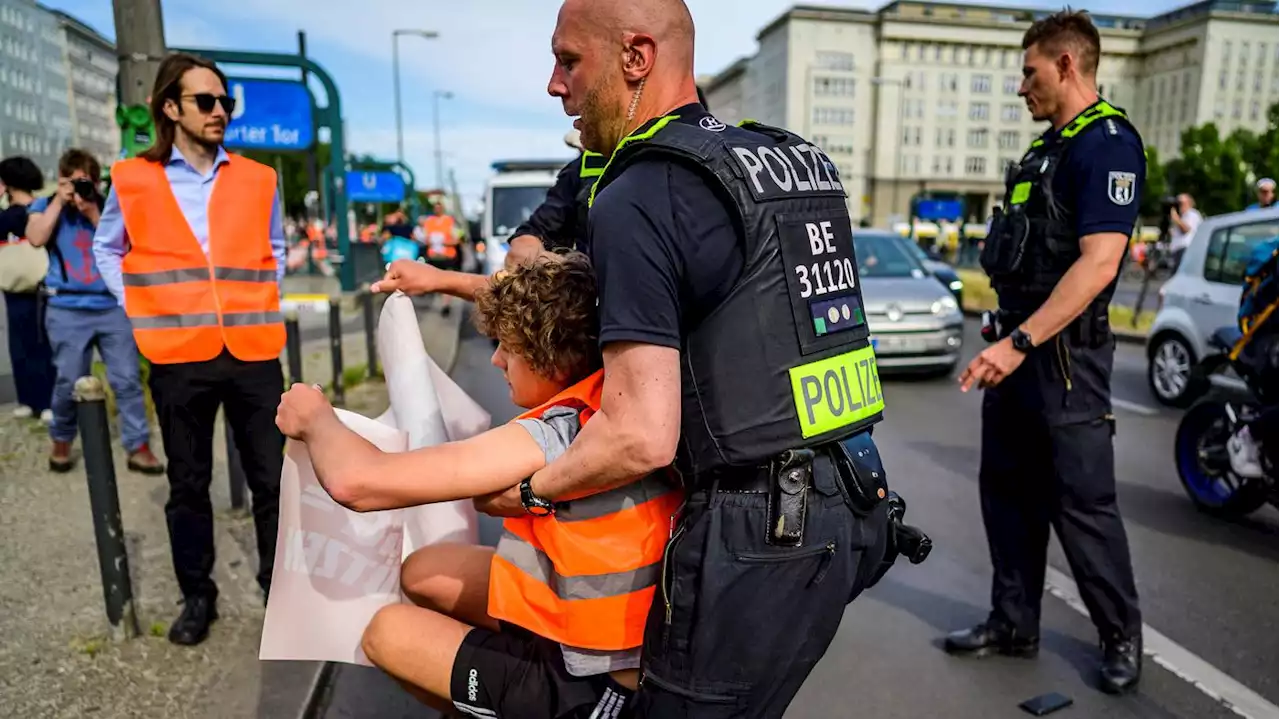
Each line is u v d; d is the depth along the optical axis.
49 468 5.04
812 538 1.43
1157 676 3.03
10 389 7.35
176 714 2.61
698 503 1.44
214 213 2.98
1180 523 4.65
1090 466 2.79
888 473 5.55
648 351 1.33
